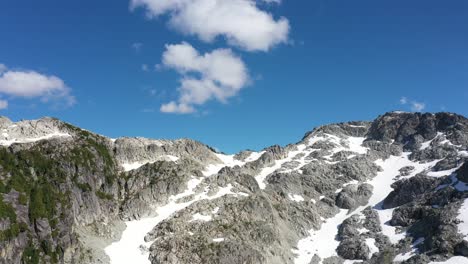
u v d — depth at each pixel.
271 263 162.12
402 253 164.75
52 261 134.00
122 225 168.50
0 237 124.81
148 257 152.00
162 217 175.12
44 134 185.88
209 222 169.00
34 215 139.00
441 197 183.00
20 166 156.00
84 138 192.12
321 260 175.00
